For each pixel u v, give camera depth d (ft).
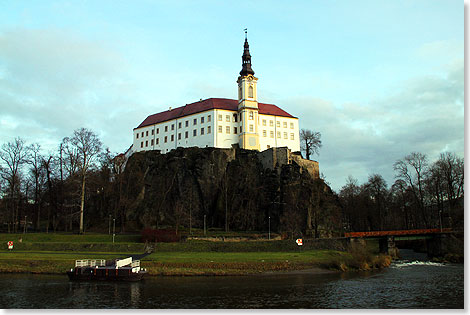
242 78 403.54
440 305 129.49
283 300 135.64
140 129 461.78
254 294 144.36
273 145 408.67
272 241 261.85
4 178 305.73
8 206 315.17
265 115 412.98
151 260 201.77
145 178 376.89
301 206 323.37
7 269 187.21
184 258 210.18
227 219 329.31
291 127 423.64
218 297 139.03
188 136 414.21
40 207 330.54
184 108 446.60
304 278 178.60
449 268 219.00
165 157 392.88
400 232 293.23
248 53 414.62
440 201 335.47
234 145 398.21
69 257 212.02
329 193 369.71
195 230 313.94
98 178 321.73
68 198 317.83
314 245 262.06
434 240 293.64
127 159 403.95
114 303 130.52
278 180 351.05
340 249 261.85
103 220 342.85
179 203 341.00
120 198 325.01
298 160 387.34
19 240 262.06
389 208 401.90
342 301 134.51
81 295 141.90
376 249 320.70
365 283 166.91
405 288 156.46
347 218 415.64
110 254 230.07
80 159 284.00
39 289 151.43
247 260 204.85
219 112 399.85
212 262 196.65
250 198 341.00
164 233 268.00
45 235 276.00
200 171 365.20
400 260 268.21
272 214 325.21
